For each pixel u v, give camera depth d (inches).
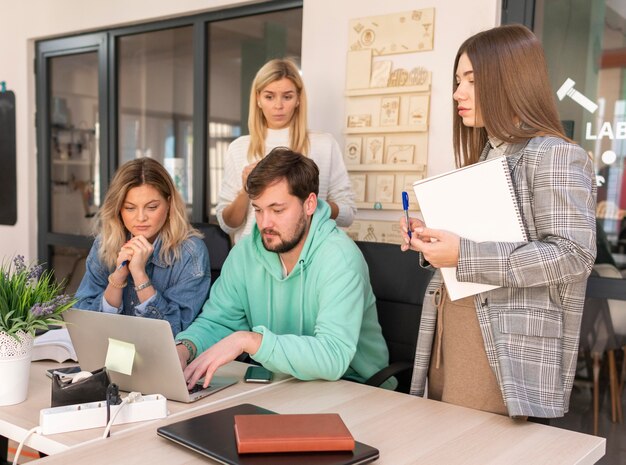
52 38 165.8
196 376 53.8
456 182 51.0
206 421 44.6
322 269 63.3
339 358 57.8
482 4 101.3
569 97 99.0
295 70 99.4
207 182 141.6
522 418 49.3
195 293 75.3
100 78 157.6
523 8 100.3
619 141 94.7
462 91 53.7
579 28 97.3
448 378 55.6
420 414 49.4
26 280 52.9
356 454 39.8
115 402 47.2
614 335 95.5
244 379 58.7
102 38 155.8
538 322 50.6
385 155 111.8
